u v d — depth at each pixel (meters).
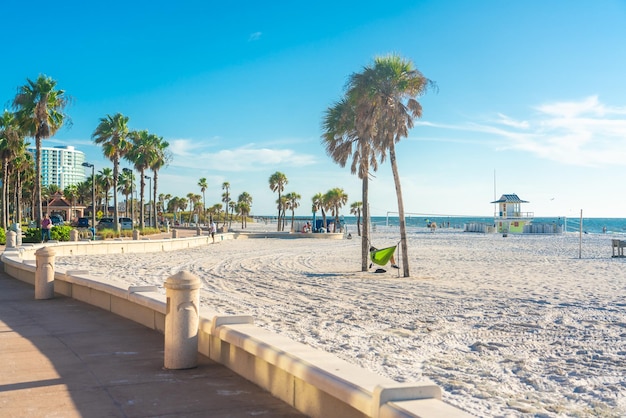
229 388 4.91
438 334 9.30
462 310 11.98
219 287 16.34
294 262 27.20
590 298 13.97
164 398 4.61
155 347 6.54
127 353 6.23
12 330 7.57
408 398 3.28
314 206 91.38
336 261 27.98
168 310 5.59
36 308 9.65
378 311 11.77
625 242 30.45
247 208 126.75
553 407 5.48
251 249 38.59
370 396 3.38
